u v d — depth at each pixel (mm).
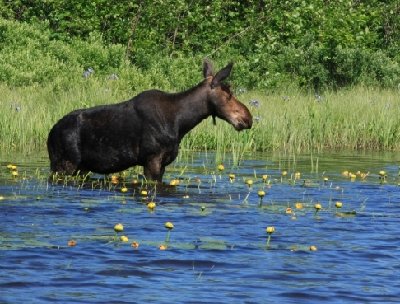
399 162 52969
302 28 93062
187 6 89812
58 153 40938
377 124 62656
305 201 36812
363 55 88312
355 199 37594
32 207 33219
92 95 59844
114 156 40281
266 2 93375
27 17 85750
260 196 35281
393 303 22453
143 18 88250
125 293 22656
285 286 23750
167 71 80062
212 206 34844
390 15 101312
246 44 90375
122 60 78312
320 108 64500
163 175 43344
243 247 27891
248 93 75500
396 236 30031
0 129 52969
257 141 58031
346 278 24672
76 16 86188
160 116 40000
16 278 23562
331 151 59062
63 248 26875
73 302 21734
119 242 27891
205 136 56688
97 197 36094
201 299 22344
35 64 70062
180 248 27406
